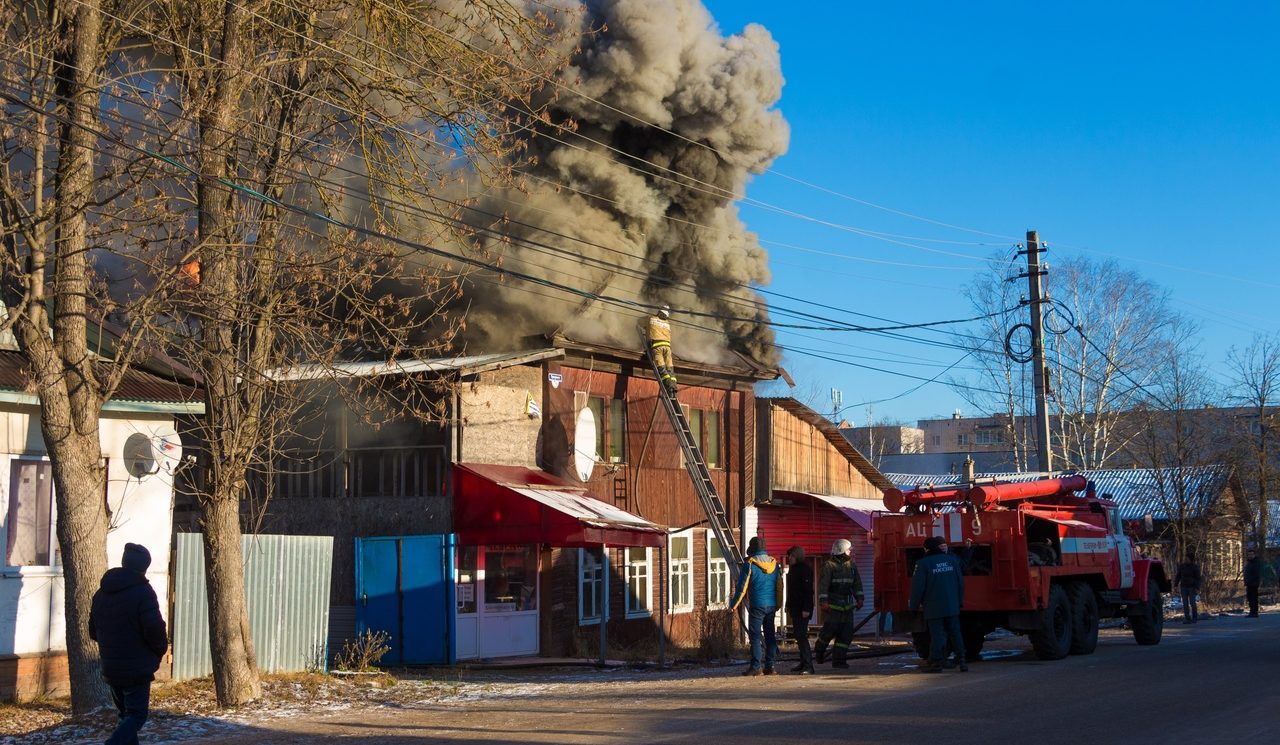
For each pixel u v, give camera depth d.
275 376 13.87
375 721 11.48
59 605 13.94
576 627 21.58
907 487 47.94
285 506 20.31
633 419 23.72
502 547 20.34
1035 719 10.12
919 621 16.64
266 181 13.48
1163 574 20.20
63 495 11.90
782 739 9.30
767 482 27.41
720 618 20.86
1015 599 15.61
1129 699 11.41
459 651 19.16
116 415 14.64
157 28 13.41
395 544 19.39
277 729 11.21
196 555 15.05
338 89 14.54
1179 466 40.06
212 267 12.66
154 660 9.29
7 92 11.67
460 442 19.28
